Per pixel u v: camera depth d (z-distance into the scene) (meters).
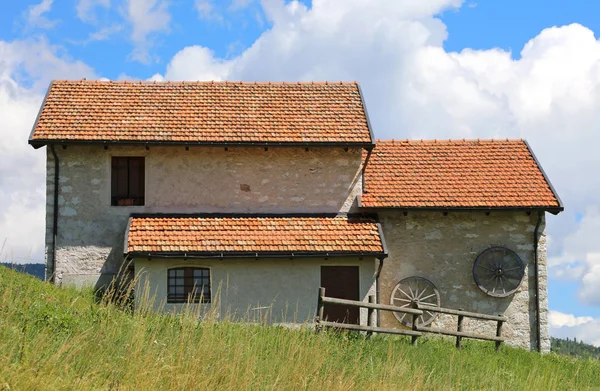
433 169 26.50
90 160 24.67
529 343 25.06
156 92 26.91
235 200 25.02
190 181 24.92
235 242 23.44
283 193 25.16
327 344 15.76
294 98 27.16
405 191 25.45
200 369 11.54
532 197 25.31
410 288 24.86
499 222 25.38
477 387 15.89
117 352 11.69
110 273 24.25
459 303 25.00
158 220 24.22
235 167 25.11
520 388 16.69
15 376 9.50
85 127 24.72
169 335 13.16
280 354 13.53
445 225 25.27
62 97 26.14
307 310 23.42
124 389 10.31
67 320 12.77
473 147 27.52
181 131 24.95
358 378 13.77
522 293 25.20
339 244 23.59
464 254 25.16
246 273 23.36
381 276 24.91
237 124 25.55
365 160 25.56
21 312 12.38
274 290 23.39
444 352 19.09
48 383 9.71
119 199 24.80
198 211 24.84
